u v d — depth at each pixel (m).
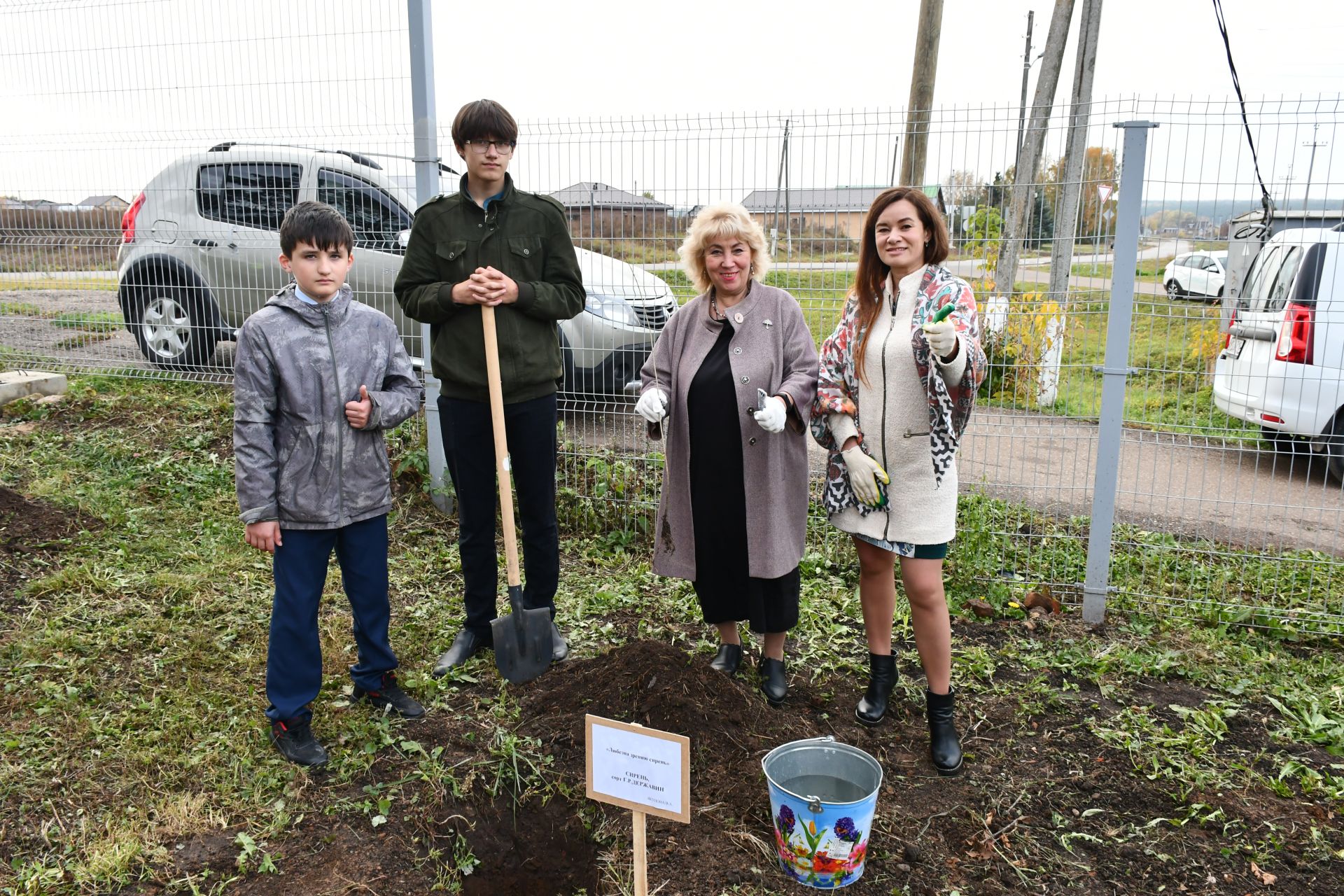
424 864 2.64
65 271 6.66
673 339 3.41
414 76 4.88
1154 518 5.72
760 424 3.00
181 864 2.56
